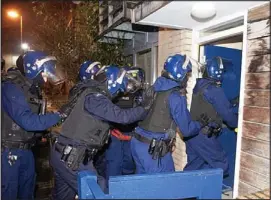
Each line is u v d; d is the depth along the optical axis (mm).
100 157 3758
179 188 1906
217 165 3035
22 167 2699
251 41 2328
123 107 3418
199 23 3002
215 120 2998
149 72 4895
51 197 2898
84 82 2781
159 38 4086
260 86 2242
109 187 1802
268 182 2172
